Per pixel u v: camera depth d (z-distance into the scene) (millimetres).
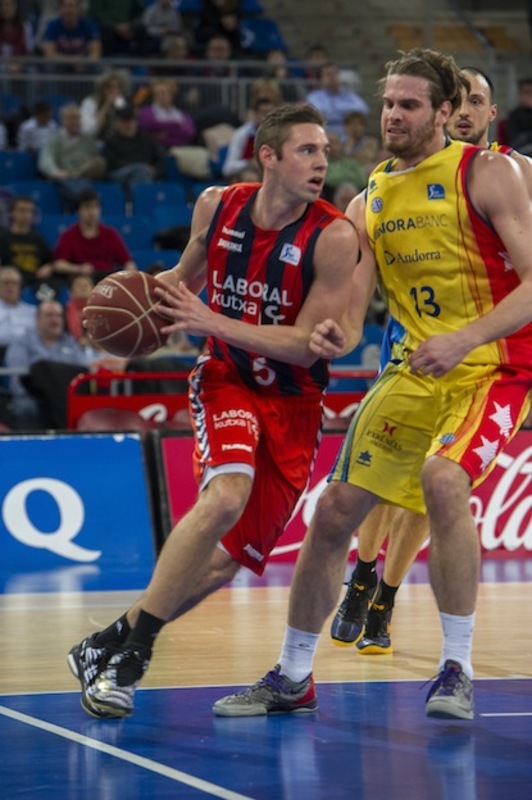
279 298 7039
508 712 7078
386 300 7633
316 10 31297
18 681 8000
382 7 31625
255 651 9070
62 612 10914
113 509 14156
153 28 26359
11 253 19547
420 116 7133
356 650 9266
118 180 22562
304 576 7094
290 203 6945
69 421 15180
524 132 23531
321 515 7148
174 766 5855
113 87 23453
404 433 7352
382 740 6414
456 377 7184
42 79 24125
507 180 7031
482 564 14352
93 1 26797
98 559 13969
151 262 20812
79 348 17219
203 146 24250
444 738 6445
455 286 7223
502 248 7195
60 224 21344
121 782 5551
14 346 16844
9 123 23812
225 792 5375
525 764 5887
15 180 22797
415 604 11516
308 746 6273
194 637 9680
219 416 6992
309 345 6852
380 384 7516
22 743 6305
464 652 6832
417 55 7238
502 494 15008
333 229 6980
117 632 6988
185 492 14289
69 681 7992
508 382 7156
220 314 7141
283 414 7152
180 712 7078
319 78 26562
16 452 14039
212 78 25172
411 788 5457
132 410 15375
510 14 33969
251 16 28500
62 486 14062
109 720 6871
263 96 23297
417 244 7262
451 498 6754
